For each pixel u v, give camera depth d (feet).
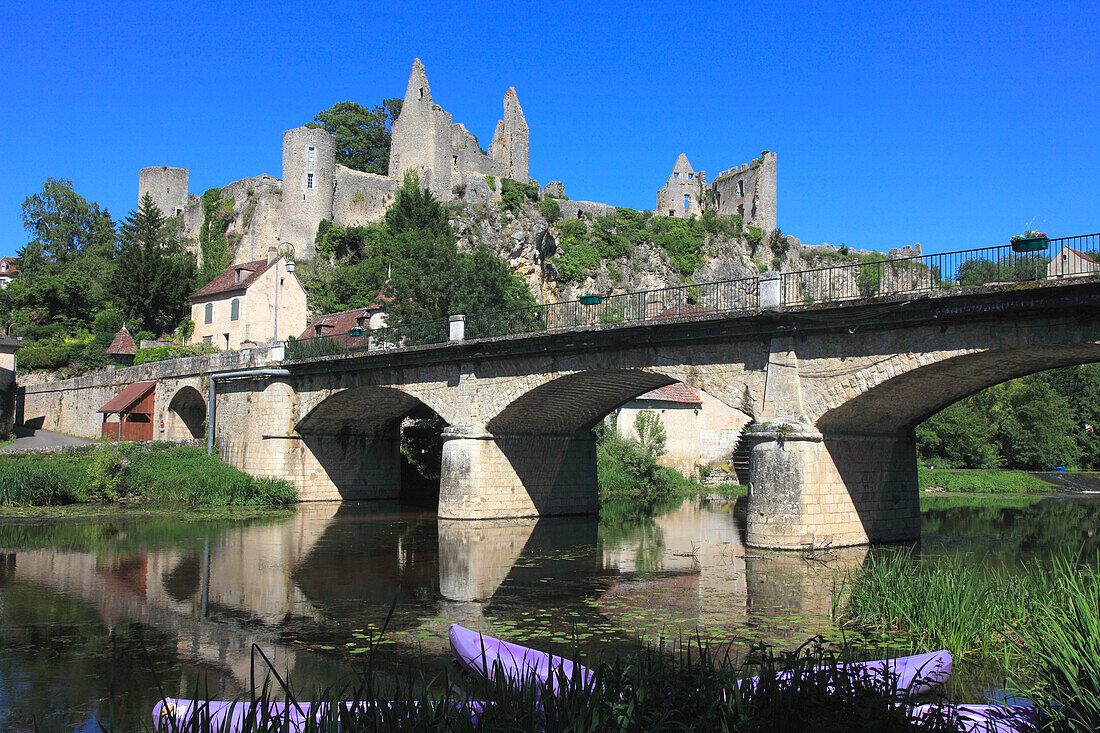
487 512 94.53
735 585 55.83
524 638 41.63
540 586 56.59
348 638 42.47
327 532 85.76
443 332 106.52
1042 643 31.17
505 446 96.48
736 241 325.01
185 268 234.99
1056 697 26.27
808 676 23.75
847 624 43.29
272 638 42.68
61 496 108.06
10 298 228.84
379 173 302.86
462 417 93.81
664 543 78.18
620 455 139.95
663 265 295.89
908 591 42.52
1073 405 211.20
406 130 274.36
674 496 136.36
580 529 89.66
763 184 342.85
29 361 197.26
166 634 43.57
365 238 248.73
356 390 107.34
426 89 272.31
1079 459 203.10
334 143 269.03
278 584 57.67
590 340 78.95
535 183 287.69
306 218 260.62
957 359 58.80
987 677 33.71
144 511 102.06
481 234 252.83
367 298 220.43
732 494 139.64
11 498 103.24
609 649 38.99
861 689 23.21
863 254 356.38
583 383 85.66
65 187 290.97
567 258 270.26
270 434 116.98
